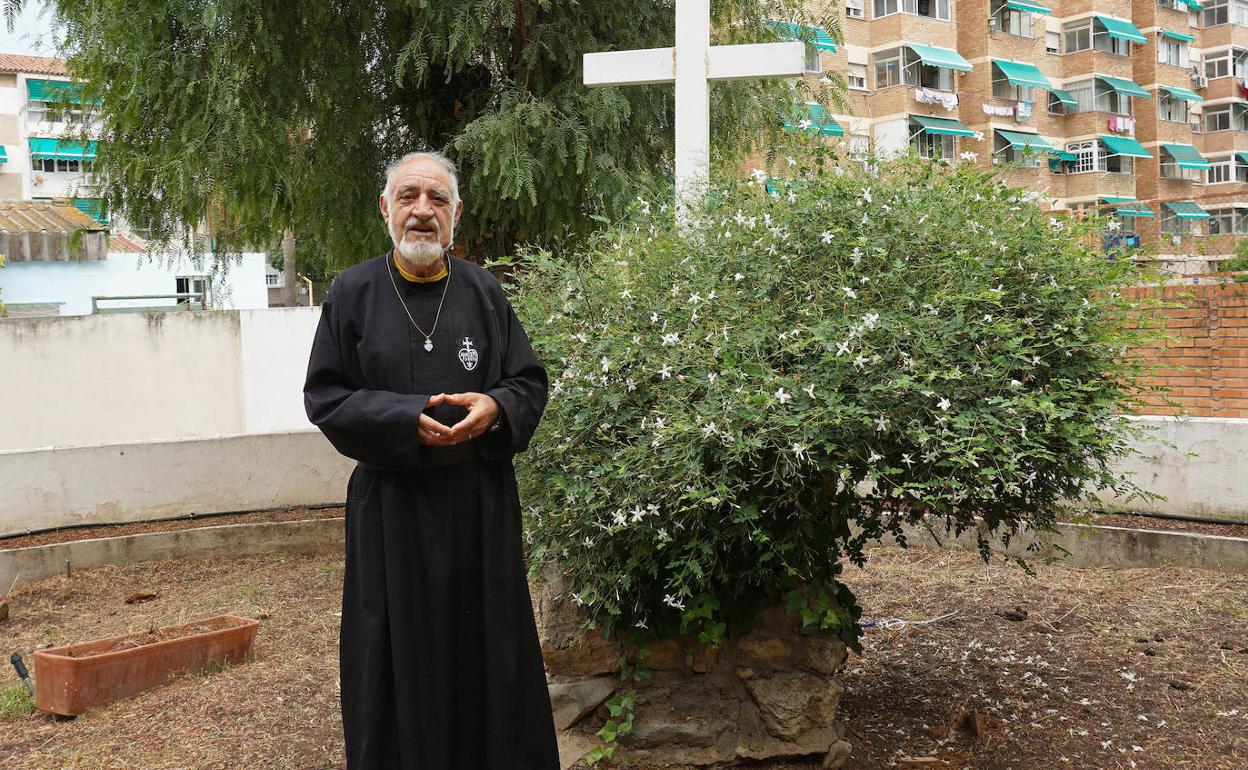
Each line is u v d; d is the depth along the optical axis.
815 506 3.11
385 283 2.79
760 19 7.37
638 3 6.71
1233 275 7.76
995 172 3.50
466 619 2.72
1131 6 37.91
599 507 3.03
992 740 3.53
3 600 6.08
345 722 2.73
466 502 2.72
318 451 7.70
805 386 2.81
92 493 7.09
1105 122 35.28
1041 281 3.14
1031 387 3.08
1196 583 5.23
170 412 10.44
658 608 3.27
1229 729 3.54
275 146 6.18
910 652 4.52
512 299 3.63
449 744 2.69
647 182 6.32
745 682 3.32
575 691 3.36
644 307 3.25
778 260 3.16
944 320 2.92
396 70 5.88
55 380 9.92
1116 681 4.04
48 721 4.09
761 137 7.39
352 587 2.73
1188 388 7.95
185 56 6.01
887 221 3.14
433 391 2.73
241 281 16.72
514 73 6.51
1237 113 41.06
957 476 2.88
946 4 31.31
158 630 4.69
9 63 30.67
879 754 3.44
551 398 3.20
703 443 2.81
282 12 6.23
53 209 17.39
